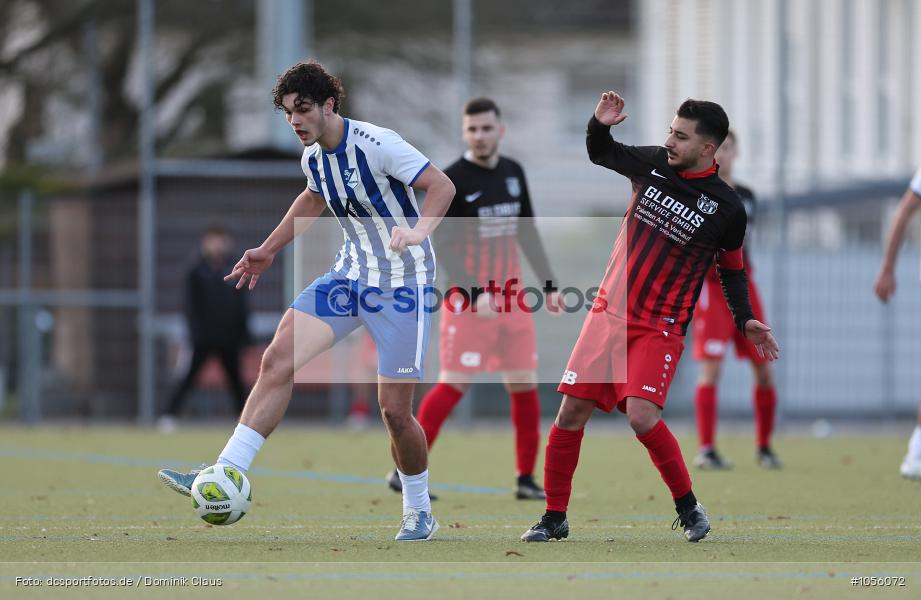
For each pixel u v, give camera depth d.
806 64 75.94
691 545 20.70
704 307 35.75
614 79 101.62
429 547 20.31
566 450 21.17
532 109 86.81
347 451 41.88
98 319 53.75
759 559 19.22
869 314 53.88
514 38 79.12
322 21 78.19
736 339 36.00
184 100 85.94
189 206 53.19
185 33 82.25
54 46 74.44
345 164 19.98
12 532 22.20
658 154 21.03
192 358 49.78
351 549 20.03
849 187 53.47
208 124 83.81
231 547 20.23
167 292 53.47
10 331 53.62
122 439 46.41
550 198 50.47
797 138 74.75
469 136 28.14
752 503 27.62
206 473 19.78
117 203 53.59
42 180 67.38
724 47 80.88
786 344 51.53
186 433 49.44
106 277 53.59
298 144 62.38
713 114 20.44
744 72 78.31
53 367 53.69
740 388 54.69
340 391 53.44
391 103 78.69
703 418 36.06
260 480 32.88
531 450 28.55
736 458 39.41
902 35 76.69
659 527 23.42
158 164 53.22
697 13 83.81
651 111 88.44
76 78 74.88
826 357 53.56
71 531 22.38
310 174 20.47
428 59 78.00
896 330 54.00
